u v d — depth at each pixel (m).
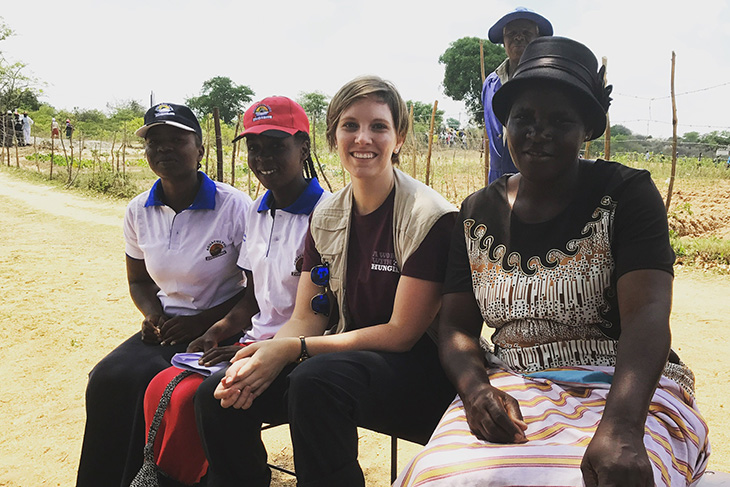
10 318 6.39
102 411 2.75
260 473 2.34
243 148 26.98
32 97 48.38
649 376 1.71
